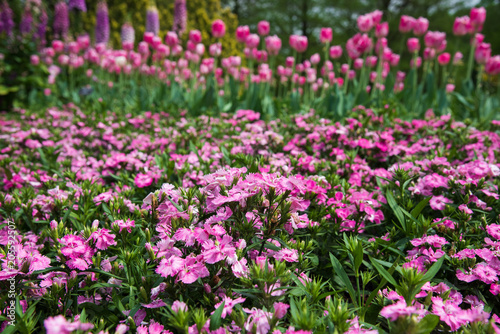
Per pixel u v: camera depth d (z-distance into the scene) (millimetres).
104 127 3809
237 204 1526
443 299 1367
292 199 1551
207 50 16172
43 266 1409
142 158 2791
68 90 9250
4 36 9586
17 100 8203
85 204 1974
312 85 6945
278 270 1267
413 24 5660
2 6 9523
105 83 8359
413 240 1721
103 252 1681
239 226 1510
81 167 2766
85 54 8891
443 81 6129
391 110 4125
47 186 2330
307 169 2666
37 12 10281
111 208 1849
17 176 2480
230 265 1355
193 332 1143
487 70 5398
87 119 4238
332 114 4969
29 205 1859
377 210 2080
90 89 7336
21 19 10133
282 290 1302
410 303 1253
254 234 1573
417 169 2295
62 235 1625
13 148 3166
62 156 3162
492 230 1729
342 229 1926
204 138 3703
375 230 2125
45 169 2822
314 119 4086
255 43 5750
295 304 1276
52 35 11898
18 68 7945
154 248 1517
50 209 1865
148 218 1743
